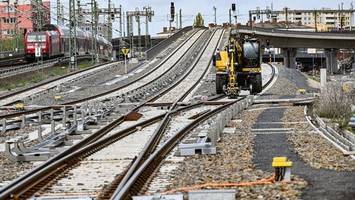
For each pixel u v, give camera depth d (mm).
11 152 49812
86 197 31422
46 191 34250
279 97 122500
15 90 140125
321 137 59594
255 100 113250
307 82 179875
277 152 48906
